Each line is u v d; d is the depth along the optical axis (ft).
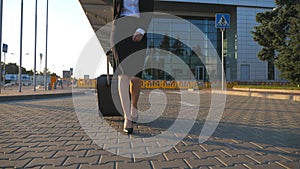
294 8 62.75
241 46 110.22
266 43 71.56
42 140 10.42
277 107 26.00
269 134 11.86
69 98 41.52
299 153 8.71
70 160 7.81
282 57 59.77
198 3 106.52
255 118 17.38
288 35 64.03
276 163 7.63
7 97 35.42
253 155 8.46
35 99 39.37
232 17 114.73
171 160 7.90
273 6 110.93
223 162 7.72
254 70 110.42
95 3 64.13
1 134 11.59
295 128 13.47
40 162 7.60
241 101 34.47
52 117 17.29
